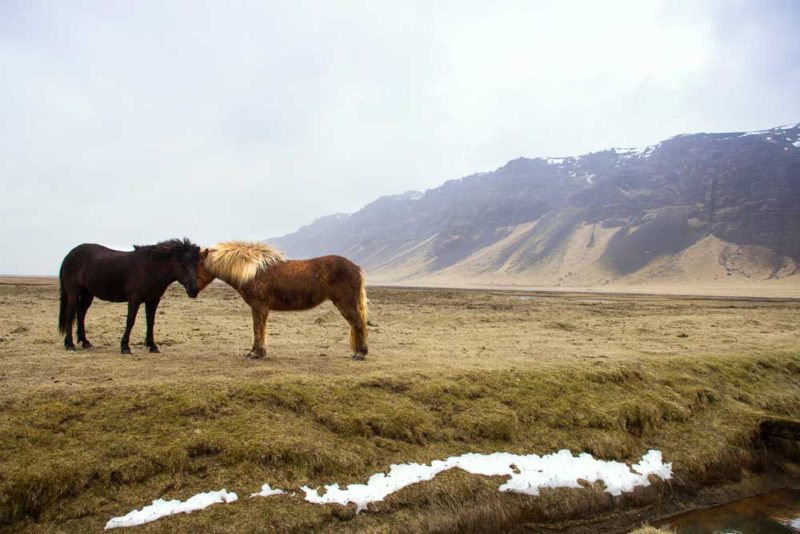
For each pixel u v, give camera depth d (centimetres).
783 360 1519
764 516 888
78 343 1268
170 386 843
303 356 1205
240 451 725
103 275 1142
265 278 1123
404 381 987
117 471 666
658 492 898
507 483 808
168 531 601
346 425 825
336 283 1142
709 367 1348
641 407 1044
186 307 2348
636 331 2103
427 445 842
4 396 762
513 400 991
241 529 616
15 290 3334
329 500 693
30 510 607
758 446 1086
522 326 2122
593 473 880
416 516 713
